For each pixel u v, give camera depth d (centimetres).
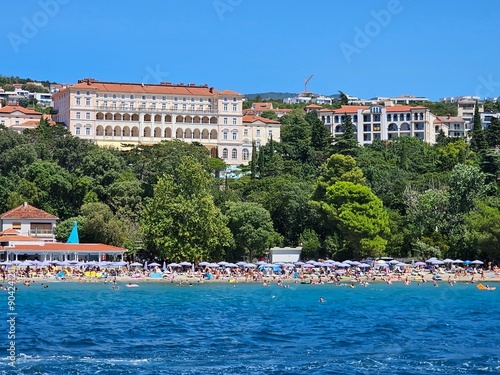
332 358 6066
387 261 14762
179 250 13662
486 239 13888
